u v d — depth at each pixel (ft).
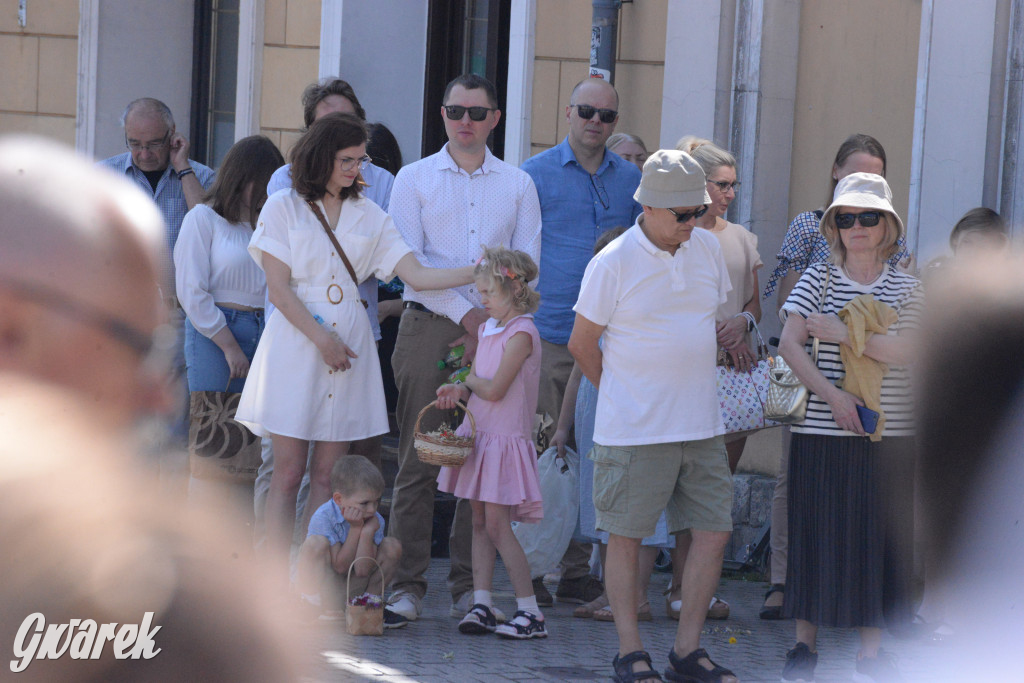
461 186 34.63
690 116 45.70
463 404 32.45
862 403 26.71
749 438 46.21
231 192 35.45
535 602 32.83
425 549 34.68
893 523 26.63
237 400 33.83
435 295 33.27
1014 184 38.42
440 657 29.48
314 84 38.99
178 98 67.10
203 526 4.84
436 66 57.36
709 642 33.30
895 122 43.16
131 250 4.48
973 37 39.37
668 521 28.99
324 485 32.60
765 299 45.47
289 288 31.48
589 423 36.06
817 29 45.16
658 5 47.11
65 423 4.34
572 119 38.40
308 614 31.83
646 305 27.48
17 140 4.58
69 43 65.31
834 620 27.25
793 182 46.01
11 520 4.27
